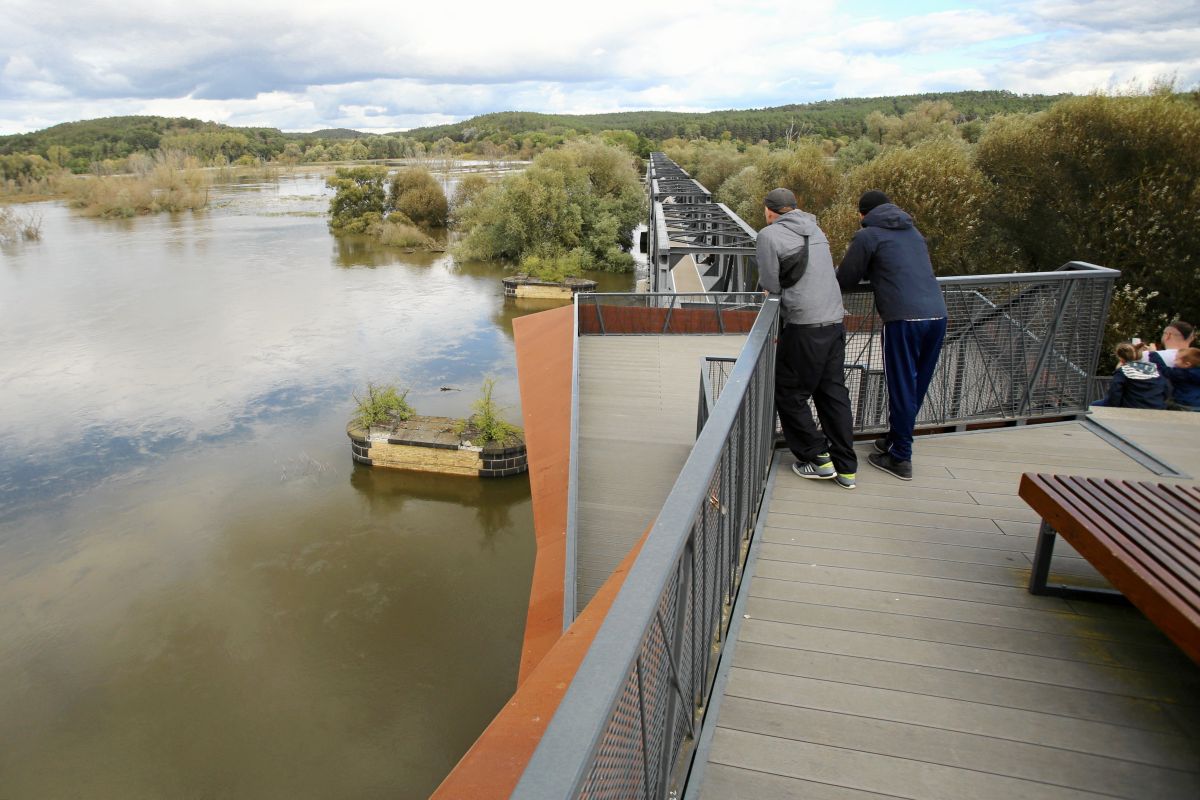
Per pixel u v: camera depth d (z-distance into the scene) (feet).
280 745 31.17
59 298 115.85
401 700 33.68
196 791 28.94
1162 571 7.50
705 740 7.51
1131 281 65.10
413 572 44.29
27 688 35.09
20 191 312.91
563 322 46.70
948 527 11.93
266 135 618.44
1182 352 20.01
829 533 11.79
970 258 80.84
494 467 57.16
